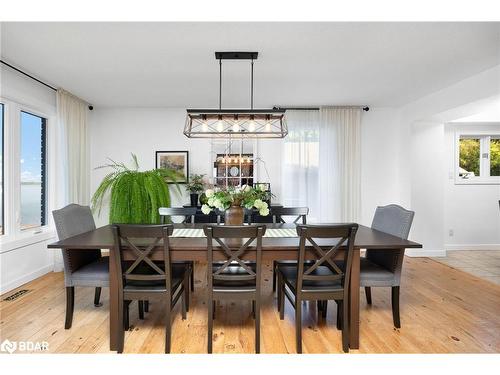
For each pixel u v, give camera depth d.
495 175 4.70
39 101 3.36
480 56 2.67
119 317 1.92
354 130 4.48
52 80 3.29
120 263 1.91
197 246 1.97
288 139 4.49
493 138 4.72
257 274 1.90
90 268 2.24
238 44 2.43
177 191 4.57
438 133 4.30
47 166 3.63
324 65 2.87
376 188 4.62
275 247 1.96
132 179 3.71
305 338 2.12
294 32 2.24
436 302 2.72
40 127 3.56
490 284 3.20
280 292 2.42
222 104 4.32
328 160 4.46
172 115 4.55
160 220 3.69
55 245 1.91
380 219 2.62
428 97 3.89
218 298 1.91
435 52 2.58
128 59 2.72
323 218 4.46
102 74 3.11
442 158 4.31
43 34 2.25
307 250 2.01
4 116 3.01
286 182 4.50
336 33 2.25
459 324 2.31
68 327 2.21
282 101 4.18
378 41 2.38
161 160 4.55
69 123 3.76
